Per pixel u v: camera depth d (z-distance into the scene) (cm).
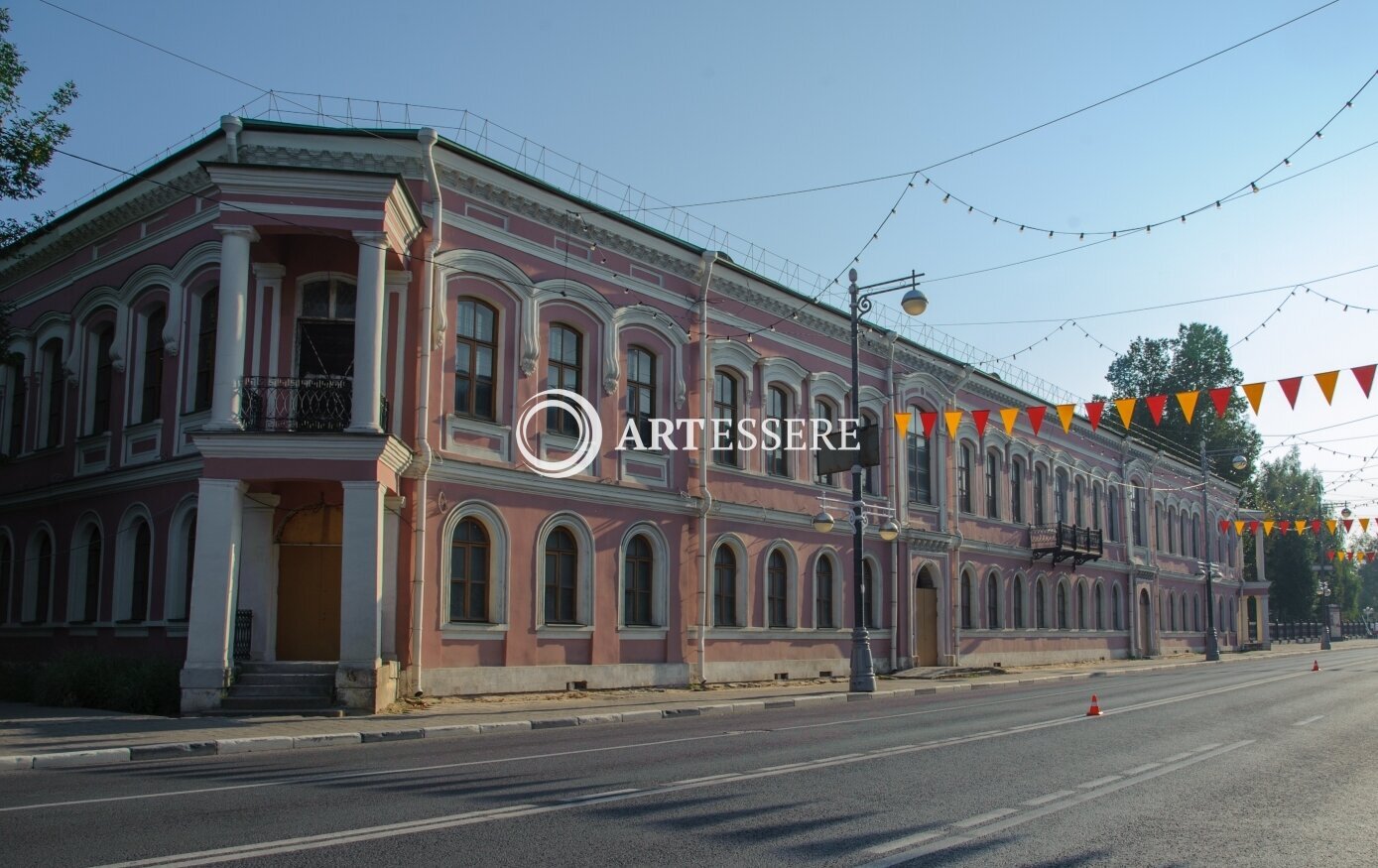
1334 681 3081
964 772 1145
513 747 1404
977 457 4062
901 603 3503
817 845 776
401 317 2091
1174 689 2692
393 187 1891
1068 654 4628
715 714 2114
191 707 1758
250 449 1814
